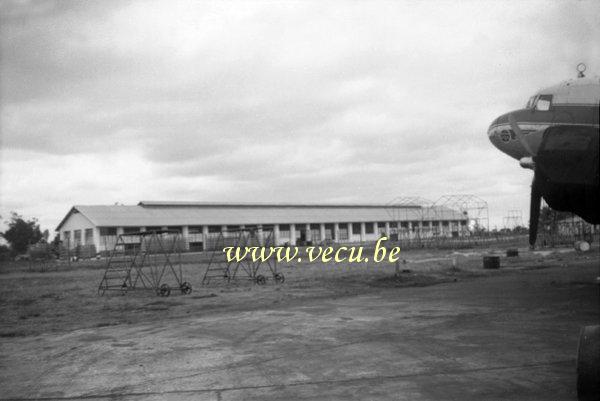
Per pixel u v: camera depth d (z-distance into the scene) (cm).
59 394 635
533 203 902
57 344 969
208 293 1839
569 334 877
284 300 1560
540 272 2247
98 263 4466
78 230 6141
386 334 932
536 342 818
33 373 746
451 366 686
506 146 1410
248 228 2325
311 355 784
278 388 617
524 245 5016
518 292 1527
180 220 6316
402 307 1296
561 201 713
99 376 711
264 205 7862
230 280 2348
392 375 653
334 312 1250
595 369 488
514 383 598
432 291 1670
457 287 1762
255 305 1464
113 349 894
